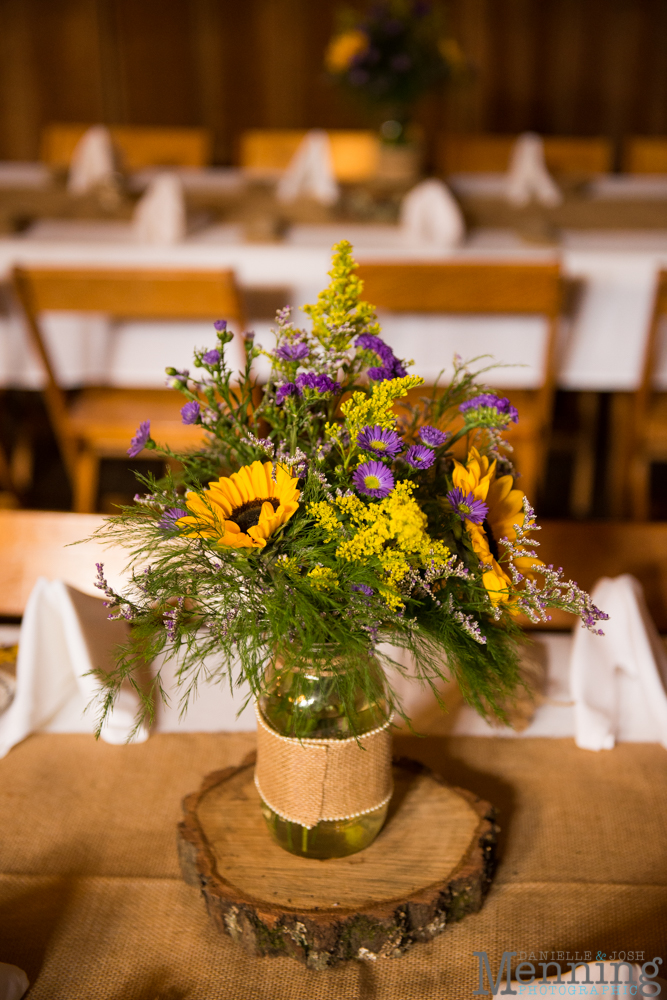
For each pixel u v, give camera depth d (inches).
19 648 40.1
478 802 34.7
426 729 40.6
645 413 86.7
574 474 120.6
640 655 39.0
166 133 134.7
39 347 80.0
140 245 92.5
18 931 31.3
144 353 88.7
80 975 29.8
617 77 176.4
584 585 51.4
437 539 27.3
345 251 28.9
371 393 27.7
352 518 25.7
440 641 27.2
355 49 102.5
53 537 52.4
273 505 26.3
